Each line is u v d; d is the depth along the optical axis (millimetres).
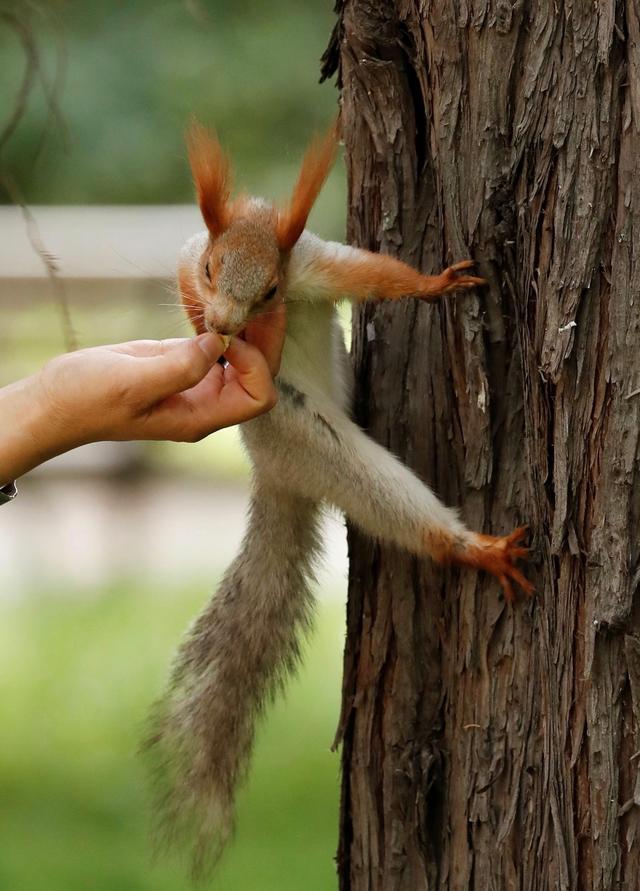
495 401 3162
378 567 3217
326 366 3279
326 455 3246
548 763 3135
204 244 3275
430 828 3193
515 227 3133
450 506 3195
